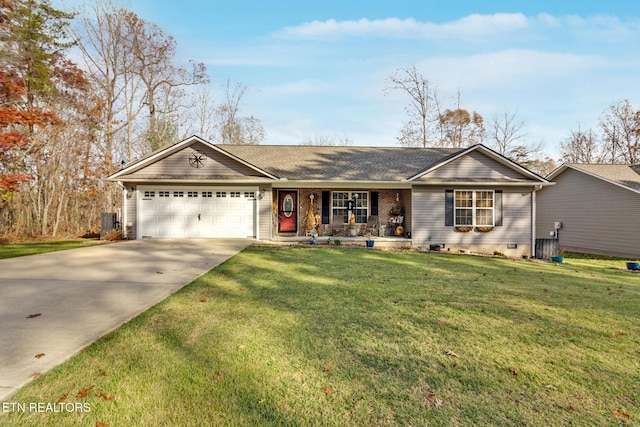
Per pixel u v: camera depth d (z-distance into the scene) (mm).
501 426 2424
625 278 8773
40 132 16719
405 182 13789
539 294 6195
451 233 14055
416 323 4473
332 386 2920
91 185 20453
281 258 9641
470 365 3336
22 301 5266
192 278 6914
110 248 11203
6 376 2979
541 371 3236
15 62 14570
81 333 3979
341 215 15445
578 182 17250
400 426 2410
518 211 14258
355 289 6246
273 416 2506
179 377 3018
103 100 21906
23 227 16922
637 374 3201
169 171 13617
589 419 2521
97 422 2402
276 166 15211
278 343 3770
